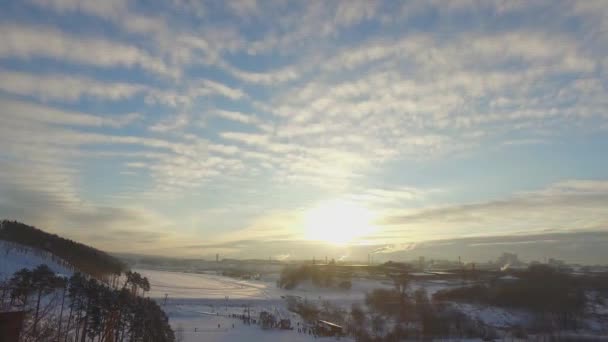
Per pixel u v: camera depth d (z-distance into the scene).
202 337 131.88
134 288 158.00
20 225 198.25
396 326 151.38
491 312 181.00
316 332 146.50
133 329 94.44
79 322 90.38
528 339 144.88
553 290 187.75
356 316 168.88
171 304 199.25
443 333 147.88
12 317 25.39
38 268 96.00
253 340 130.38
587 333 151.88
